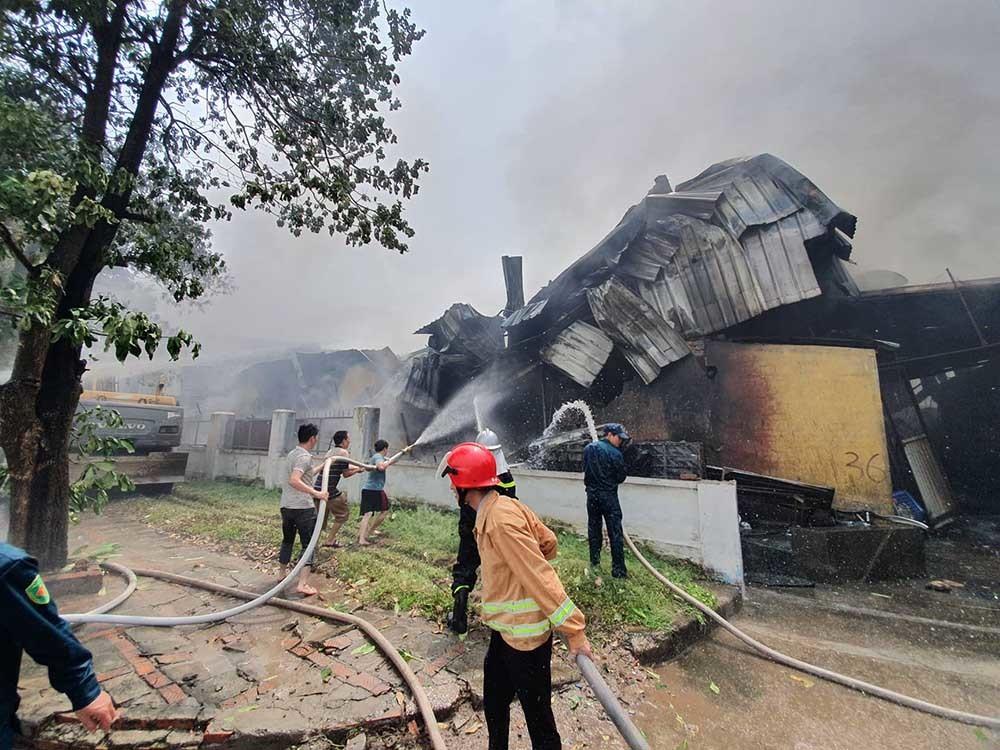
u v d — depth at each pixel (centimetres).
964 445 1169
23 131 347
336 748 223
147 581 448
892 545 541
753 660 346
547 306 1088
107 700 139
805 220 876
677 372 930
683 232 972
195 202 541
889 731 266
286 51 517
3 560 123
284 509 446
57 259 398
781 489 684
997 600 465
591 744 243
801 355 843
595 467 460
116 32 436
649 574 456
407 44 573
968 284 876
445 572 466
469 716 255
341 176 536
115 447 457
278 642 324
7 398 383
